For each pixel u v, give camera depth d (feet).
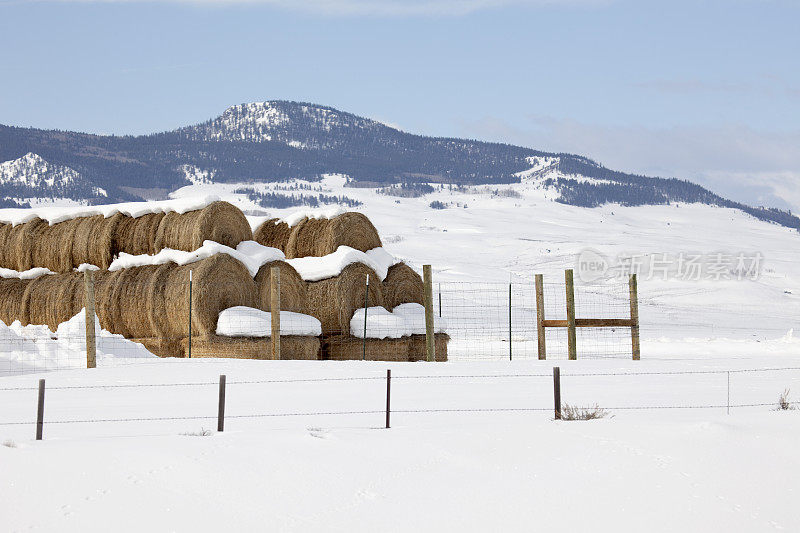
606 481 47.14
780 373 94.38
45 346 101.19
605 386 82.58
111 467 48.91
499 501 44.75
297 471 48.83
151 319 113.70
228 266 113.39
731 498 44.75
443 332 128.57
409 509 43.83
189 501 44.70
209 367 93.61
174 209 118.52
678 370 96.53
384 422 61.82
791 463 49.44
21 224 131.23
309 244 129.18
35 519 42.45
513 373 92.32
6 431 59.06
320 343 120.98
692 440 53.62
